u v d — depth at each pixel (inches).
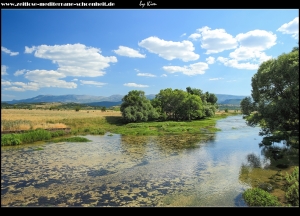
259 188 641.0
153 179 766.5
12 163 980.6
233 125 2645.2
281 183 698.8
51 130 1870.1
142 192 651.5
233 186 689.0
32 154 1157.7
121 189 676.7
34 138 1553.9
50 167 918.4
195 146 1363.2
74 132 2012.8
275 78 1053.2
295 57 949.8
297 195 533.3
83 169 889.5
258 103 1216.2
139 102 3019.2
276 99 1131.3
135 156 1111.6
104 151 1235.2
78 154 1160.8
